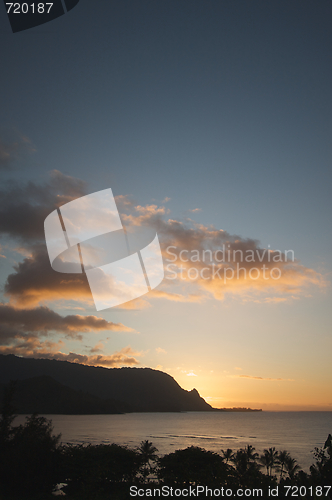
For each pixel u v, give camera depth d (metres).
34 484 15.13
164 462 17.11
